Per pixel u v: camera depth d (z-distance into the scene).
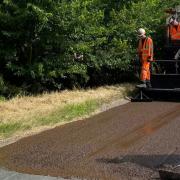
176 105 11.70
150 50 12.86
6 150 8.09
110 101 11.98
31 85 12.98
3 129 9.21
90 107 11.05
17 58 12.55
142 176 6.70
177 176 6.39
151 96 12.77
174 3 15.95
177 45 14.16
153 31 14.77
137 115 10.48
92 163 7.33
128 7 15.05
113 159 7.48
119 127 9.42
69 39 13.03
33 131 9.17
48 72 12.80
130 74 14.94
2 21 12.29
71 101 11.62
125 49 14.24
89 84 14.55
